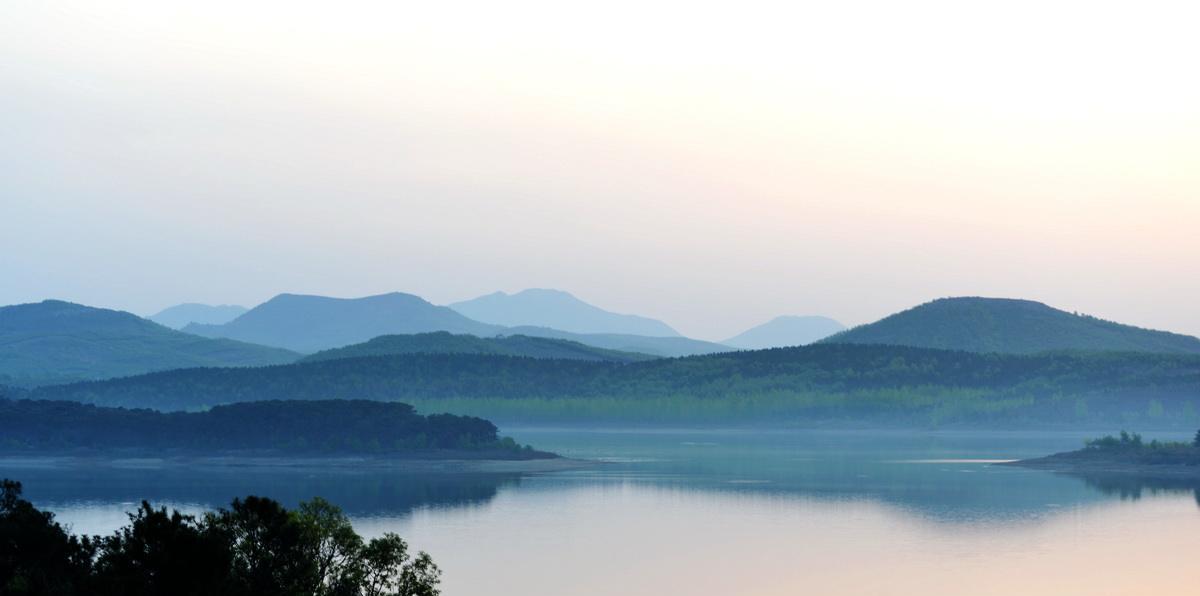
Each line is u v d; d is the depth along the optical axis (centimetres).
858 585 8744
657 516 12875
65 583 4816
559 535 11375
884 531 11644
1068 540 10988
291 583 4681
